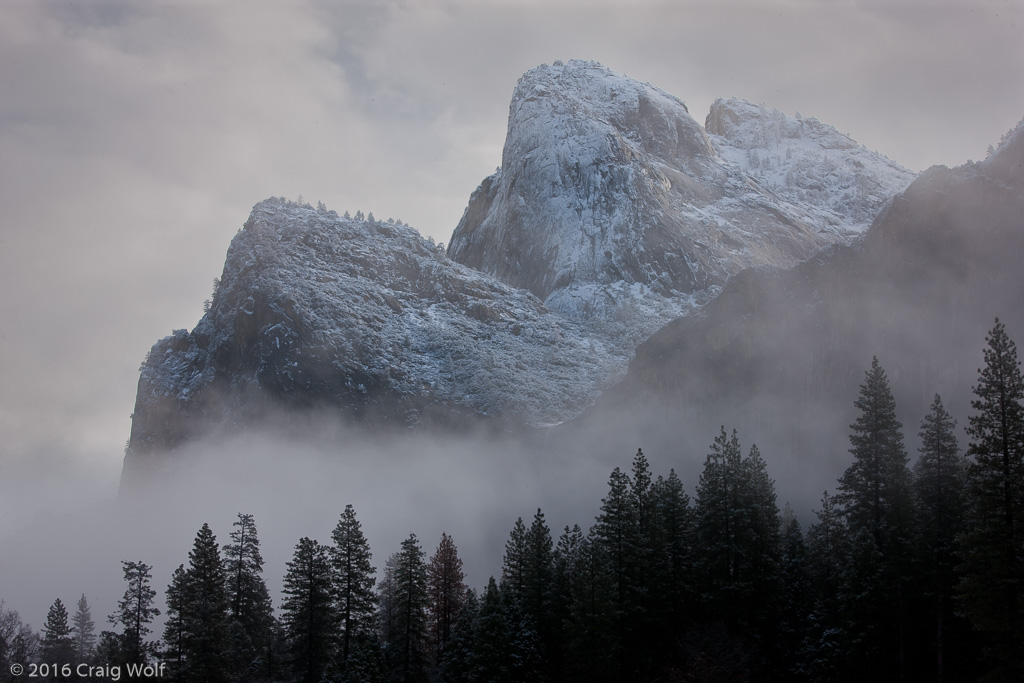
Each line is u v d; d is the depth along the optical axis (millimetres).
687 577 83125
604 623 79688
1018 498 62344
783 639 78312
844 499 77438
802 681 74812
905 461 75000
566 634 83188
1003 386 64125
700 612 82625
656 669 79688
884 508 74312
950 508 71688
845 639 72250
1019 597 61000
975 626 62156
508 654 82000
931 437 73812
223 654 82062
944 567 70000
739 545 81000
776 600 79812
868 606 71250
